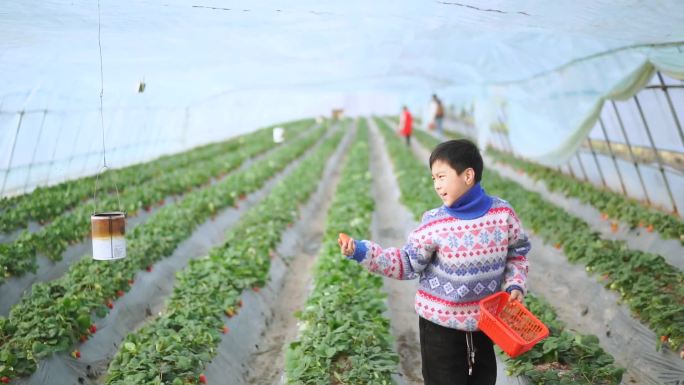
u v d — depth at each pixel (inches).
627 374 245.3
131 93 510.6
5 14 233.1
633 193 489.4
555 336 230.2
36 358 218.8
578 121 493.4
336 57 441.1
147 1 230.4
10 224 392.8
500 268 142.0
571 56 426.0
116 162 666.8
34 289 275.4
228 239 397.7
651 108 404.5
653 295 270.8
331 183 789.9
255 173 703.1
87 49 312.5
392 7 264.8
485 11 263.9
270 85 637.9
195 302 273.6
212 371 229.5
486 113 794.2
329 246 361.7
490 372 149.6
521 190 564.4
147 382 198.8
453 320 142.4
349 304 260.5
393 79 722.8
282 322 321.1
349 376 198.4
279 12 269.1
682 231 356.8
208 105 882.8
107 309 275.6
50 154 497.0
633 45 343.3
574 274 343.9
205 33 307.7
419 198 523.8
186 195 570.3
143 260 340.8
